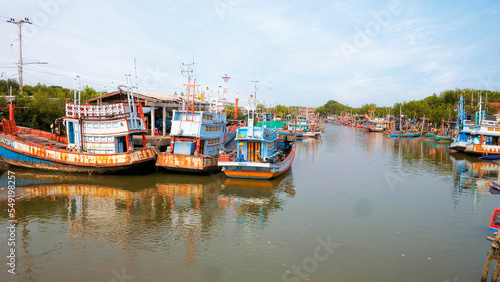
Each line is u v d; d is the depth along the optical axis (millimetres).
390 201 25453
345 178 33688
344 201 25281
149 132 43625
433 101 121875
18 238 17297
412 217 21891
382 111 161000
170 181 29734
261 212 22359
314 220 21000
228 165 29016
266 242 17562
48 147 30734
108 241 17203
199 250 16453
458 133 57219
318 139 84062
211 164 31359
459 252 16859
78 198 24516
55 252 15844
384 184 31141
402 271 14867
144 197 25172
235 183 29547
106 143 31547
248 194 26562
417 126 110375
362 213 22469
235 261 15414
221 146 38500
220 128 38000
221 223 20203
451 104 105125
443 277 14438
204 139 32844
